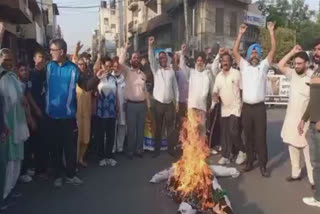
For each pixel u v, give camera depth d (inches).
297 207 252.2
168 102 379.6
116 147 398.6
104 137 356.2
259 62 320.5
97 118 354.6
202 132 372.5
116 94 357.1
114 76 375.6
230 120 347.9
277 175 321.4
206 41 1408.7
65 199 269.4
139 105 376.2
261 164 318.0
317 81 241.1
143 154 395.5
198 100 372.5
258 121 315.3
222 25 1440.7
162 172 303.0
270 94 800.9
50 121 286.5
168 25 1787.6
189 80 380.8
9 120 258.7
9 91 259.0
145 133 408.5
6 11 623.5
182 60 414.0
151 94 404.8
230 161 363.3
